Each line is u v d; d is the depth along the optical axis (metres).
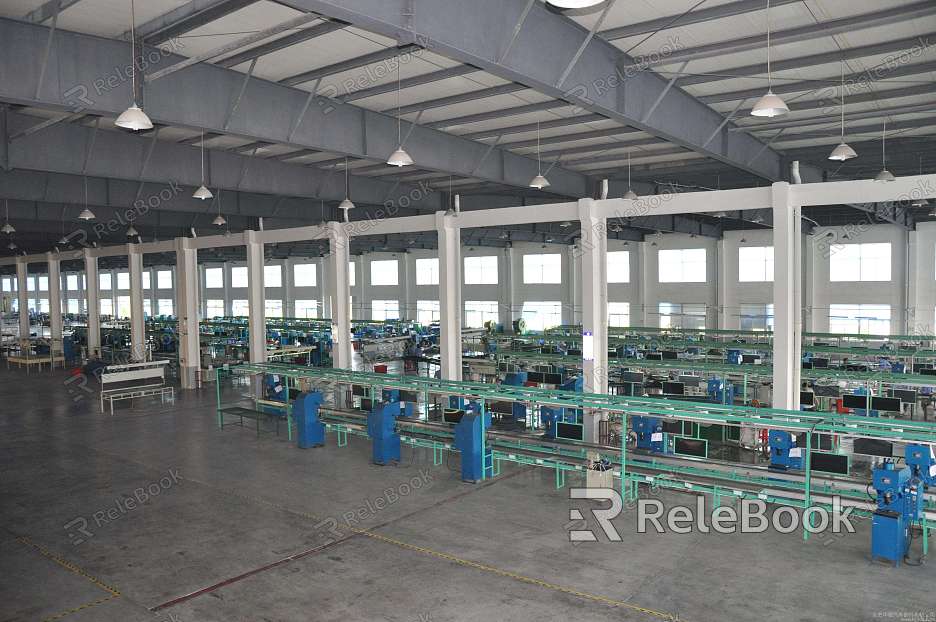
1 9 7.20
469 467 9.84
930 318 21.89
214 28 7.96
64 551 7.51
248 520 8.40
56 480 10.19
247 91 9.45
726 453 10.82
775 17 7.53
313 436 12.07
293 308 38.25
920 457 7.55
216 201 17.39
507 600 6.23
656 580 6.58
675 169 15.73
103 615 6.08
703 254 26.20
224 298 41.66
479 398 10.53
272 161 14.71
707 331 20.72
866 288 23.00
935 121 11.67
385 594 6.39
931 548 7.20
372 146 11.37
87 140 11.55
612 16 7.58
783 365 9.73
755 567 6.84
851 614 5.84
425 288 34.03
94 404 16.58
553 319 30.22
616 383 15.38
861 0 7.08
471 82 10.01
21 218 18.25
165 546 7.61
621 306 28.17
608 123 12.38
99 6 7.22
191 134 12.30
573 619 5.86
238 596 6.40
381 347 26.03
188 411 15.59
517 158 14.71
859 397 11.85
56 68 7.60
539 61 7.32
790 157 13.99
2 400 17.31
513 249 31.19
